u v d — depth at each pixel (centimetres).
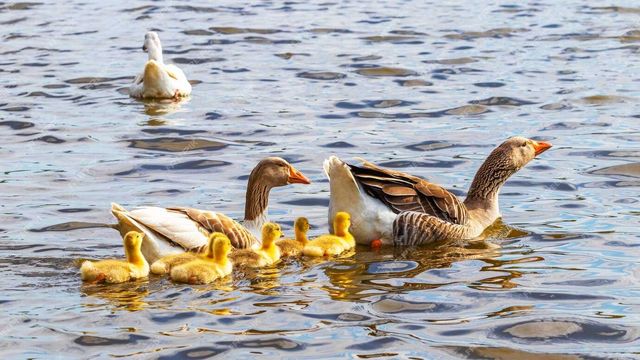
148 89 2409
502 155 1564
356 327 1126
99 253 1392
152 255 1318
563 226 1538
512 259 1384
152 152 1969
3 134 2094
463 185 1770
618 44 2961
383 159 1927
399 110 2295
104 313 1152
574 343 1091
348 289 1251
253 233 1480
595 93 2405
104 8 3662
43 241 1446
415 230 1443
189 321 1134
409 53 2886
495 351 1069
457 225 1477
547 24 3291
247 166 1870
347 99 2391
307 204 1672
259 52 2928
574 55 2833
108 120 2217
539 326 1132
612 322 1142
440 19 3412
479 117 2238
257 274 1305
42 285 1244
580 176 1803
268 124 2177
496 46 2972
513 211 1627
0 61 2811
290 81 2578
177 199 1675
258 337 1093
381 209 1447
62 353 1052
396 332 1114
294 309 1177
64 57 2867
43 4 3734
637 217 1572
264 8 3656
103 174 1820
